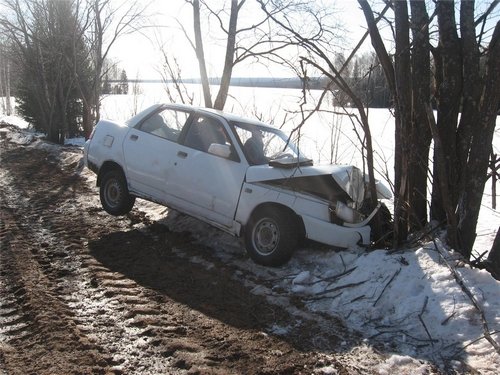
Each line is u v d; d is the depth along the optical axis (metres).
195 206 6.20
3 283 4.82
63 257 5.70
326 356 3.77
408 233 5.68
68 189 9.62
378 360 3.72
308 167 5.62
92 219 7.43
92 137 7.46
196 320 4.28
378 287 4.69
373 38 5.38
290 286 5.13
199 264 5.74
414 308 4.32
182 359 3.58
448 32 5.33
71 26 16.67
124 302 4.52
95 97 16.25
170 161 6.43
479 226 7.46
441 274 4.52
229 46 8.93
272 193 5.56
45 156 13.77
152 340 3.83
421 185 5.75
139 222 7.31
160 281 5.14
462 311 4.11
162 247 6.25
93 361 3.47
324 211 5.46
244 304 4.70
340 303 4.67
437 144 5.05
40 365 3.38
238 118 6.46
